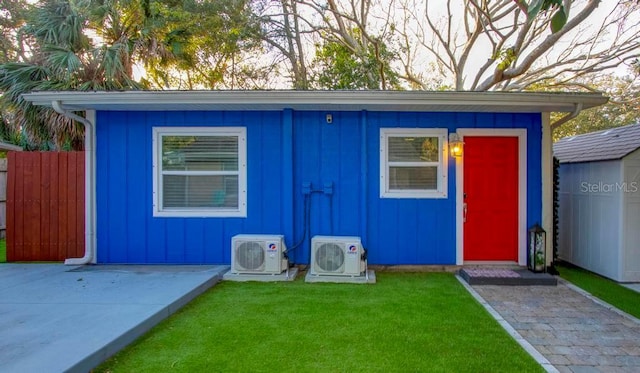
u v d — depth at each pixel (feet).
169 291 13.74
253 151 18.95
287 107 18.19
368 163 18.86
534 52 31.12
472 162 19.22
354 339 10.34
